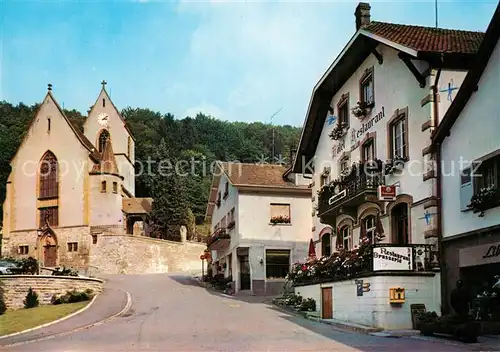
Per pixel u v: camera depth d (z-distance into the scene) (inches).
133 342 676.7
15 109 3420.3
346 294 904.3
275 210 1581.0
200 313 1026.7
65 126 2566.4
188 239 3063.5
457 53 826.8
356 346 616.1
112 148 2849.4
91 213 2493.8
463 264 770.2
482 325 703.7
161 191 3129.9
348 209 1056.2
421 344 627.8
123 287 1604.3
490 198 717.9
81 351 608.4
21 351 620.1
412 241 869.8
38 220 2529.5
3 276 1254.9
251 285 1517.0
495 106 729.0
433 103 836.6
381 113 982.4
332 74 1125.7
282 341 669.3
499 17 713.6
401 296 794.8
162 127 3924.7
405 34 940.6
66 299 1284.4
